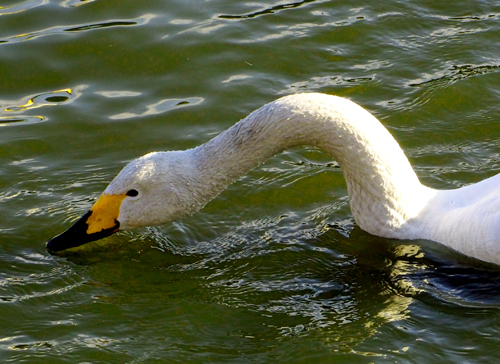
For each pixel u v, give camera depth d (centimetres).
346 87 1464
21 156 1316
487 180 1069
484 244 1002
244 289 1025
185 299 1007
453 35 1588
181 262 1092
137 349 915
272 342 918
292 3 1689
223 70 1506
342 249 1098
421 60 1524
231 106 1423
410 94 1441
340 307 977
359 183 1063
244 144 1038
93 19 1609
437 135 1345
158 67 1510
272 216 1188
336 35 1593
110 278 1056
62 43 1548
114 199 1052
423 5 1680
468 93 1434
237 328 947
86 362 895
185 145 1336
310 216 1183
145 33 1576
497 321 927
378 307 971
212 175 1045
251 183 1254
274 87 1465
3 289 1030
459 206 1062
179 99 1442
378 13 1656
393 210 1069
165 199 1045
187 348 915
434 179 1234
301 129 1023
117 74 1497
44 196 1223
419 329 922
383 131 1047
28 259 1095
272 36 1587
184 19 1623
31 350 916
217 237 1148
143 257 1103
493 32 1591
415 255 1061
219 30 1594
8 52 1523
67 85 1472
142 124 1385
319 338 917
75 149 1334
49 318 973
